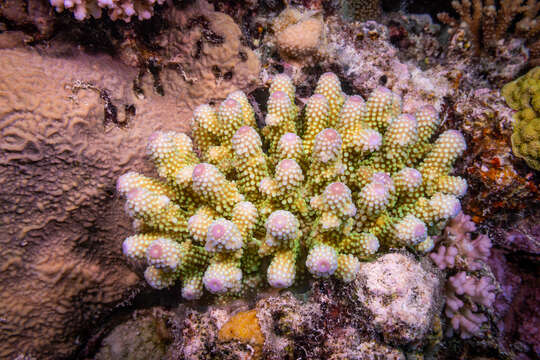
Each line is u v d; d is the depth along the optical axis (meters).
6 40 0.29
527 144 0.36
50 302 0.29
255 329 0.24
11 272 0.28
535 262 0.38
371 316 0.24
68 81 0.29
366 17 0.53
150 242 0.26
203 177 0.24
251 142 0.25
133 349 0.32
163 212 0.25
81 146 0.28
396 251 0.27
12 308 0.28
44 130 0.27
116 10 0.29
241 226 0.25
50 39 0.30
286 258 0.25
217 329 0.25
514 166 0.37
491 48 0.48
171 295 0.33
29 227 0.28
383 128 0.29
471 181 0.38
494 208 0.38
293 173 0.24
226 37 0.34
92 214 0.30
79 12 0.28
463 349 0.37
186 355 0.25
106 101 0.30
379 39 0.40
